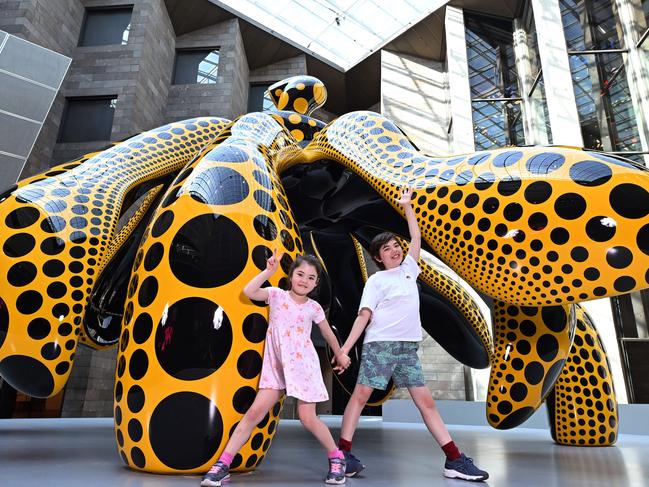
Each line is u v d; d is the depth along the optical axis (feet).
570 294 9.14
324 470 9.44
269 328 8.58
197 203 9.48
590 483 8.65
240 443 7.76
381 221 15.57
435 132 63.98
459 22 59.52
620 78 43.24
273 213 10.14
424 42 66.03
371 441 17.02
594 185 9.24
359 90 75.77
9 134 36.17
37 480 7.86
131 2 56.59
